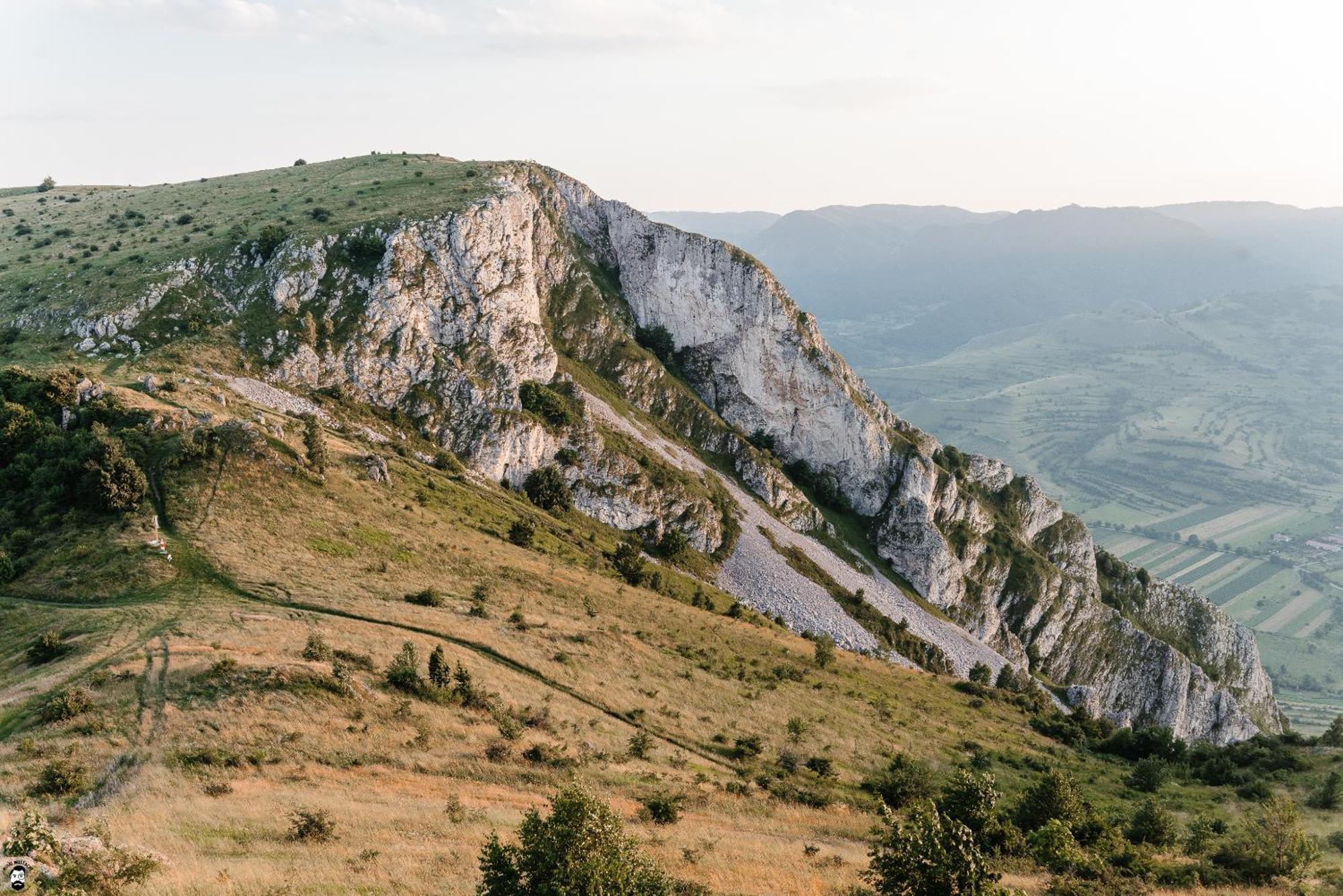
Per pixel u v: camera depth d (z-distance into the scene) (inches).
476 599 3292.3
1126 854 2158.0
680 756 2534.5
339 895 1316.4
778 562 6663.4
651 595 4608.8
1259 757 3816.4
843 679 4160.9
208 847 1418.6
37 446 3535.9
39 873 1111.6
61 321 5206.7
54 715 1875.0
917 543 7834.6
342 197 7288.4
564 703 2652.6
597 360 7746.1
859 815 2417.6
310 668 2214.6
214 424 3789.4
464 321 6102.4
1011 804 2785.4
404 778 1913.1
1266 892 1975.9
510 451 5866.1
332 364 5374.0
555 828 1155.3
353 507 3750.0
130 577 2760.8
